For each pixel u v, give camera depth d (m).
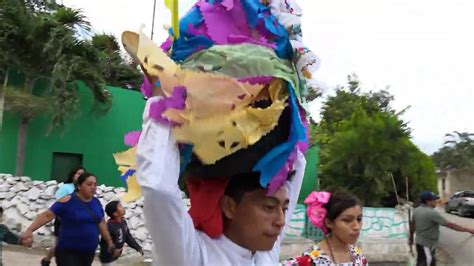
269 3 1.86
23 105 13.88
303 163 2.16
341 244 3.05
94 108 15.91
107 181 16.72
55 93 14.23
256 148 1.69
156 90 1.61
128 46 1.64
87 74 14.61
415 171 19.08
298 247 10.91
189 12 1.85
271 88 1.70
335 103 31.97
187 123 1.58
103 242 6.02
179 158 1.61
